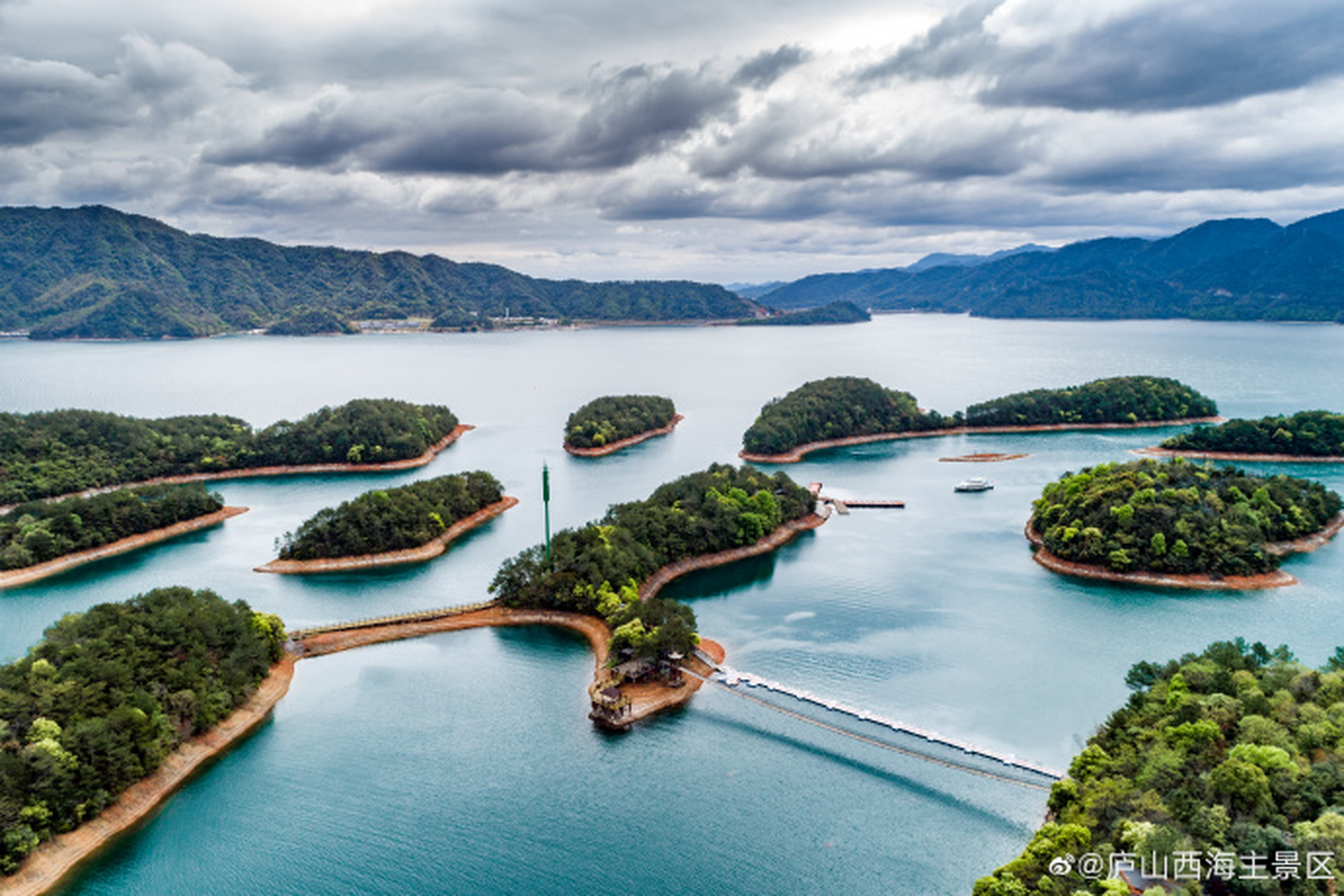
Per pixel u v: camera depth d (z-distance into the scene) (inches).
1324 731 4367.6
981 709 5959.6
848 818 4817.9
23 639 7524.6
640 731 5777.6
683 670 6446.9
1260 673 5305.1
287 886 4365.2
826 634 7298.2
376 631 7386.8
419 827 4798.2
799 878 4357.8
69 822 4645.7
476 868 4463.6
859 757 5354.3
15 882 4301.2
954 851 4530.0
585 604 7554.1
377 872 4448.8
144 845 4685.0
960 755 5300.2
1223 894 3612.2
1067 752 5378.9
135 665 5595.5
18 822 4411.9
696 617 7637.8
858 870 4404.5
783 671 6609.3
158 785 5132.9
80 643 5728.3
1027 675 6476.4
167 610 6225.4
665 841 4660.4
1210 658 5605.3
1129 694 6151.6
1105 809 4136.3
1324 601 7800.2
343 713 6077.8
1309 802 3944.4
